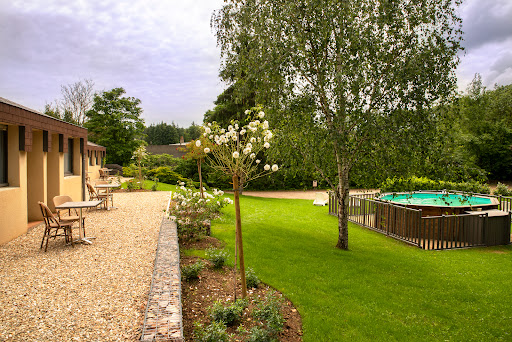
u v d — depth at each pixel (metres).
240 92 7.55
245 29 7.21
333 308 4.41
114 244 6.50
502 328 4.09
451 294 5.22
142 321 3.35
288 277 5.55
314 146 6.93
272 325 3.31
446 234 9.20
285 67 6.86
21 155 7.20
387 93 6.56
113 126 31.97
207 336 3.00
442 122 6.48
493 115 29.34
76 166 11.96
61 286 4.27
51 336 2.99
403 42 6.64
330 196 13.24
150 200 13.38
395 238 9.49
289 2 6.53
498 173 28.86
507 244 9.05
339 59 6.79
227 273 5.43
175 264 4.87
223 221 10.29
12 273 4.73
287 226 10.57
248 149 3.89
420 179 14.62
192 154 12.12
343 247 7.95
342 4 6.32
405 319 4.25
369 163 6.87
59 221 6.48
